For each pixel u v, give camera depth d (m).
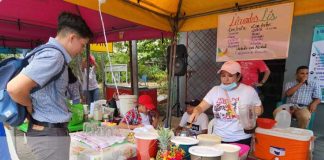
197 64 5.66
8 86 1.10
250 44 2.54
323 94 3.76
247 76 3.62
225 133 2.14
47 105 1.27
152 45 8.67
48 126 1.28
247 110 2.02
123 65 6.86
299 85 3.61
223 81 2.14
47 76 1.16
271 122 2.59
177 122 5.10
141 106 2.73
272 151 2.53
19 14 3.62
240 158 1.43
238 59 2.65
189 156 1.29
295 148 2.42
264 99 4.57
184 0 2.83
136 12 2.57
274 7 2.34
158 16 2.88
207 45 5.45
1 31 3.90
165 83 8.40
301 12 2.19
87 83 4.58
